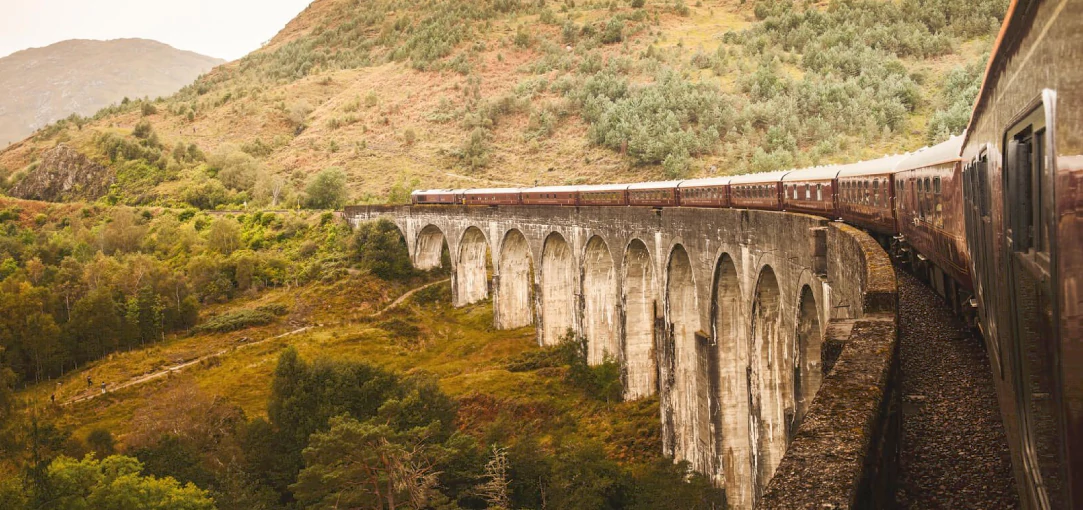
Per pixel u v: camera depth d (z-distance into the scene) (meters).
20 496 34.69
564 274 59.31
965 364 11.80
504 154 135.25
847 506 4.71
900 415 8.80
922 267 20.67
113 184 145.12
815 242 20.56
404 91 181.50
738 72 131.12
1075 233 3.71
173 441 41.53
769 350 28.33
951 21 133.75
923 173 18.33
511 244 67.31
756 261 27.38
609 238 46.53
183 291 79.38
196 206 129.88
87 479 35.97
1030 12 4.83
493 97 160.00
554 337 59.78
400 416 40.03
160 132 180.25
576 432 45.28
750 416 29.33
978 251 9.79
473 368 58.09
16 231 115.38
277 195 131.38
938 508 7.23
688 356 39.47
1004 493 7.34
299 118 180.38
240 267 86.12
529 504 36.31
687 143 106.94
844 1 151.12
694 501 33.69
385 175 137.62
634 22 185.25
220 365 64.69
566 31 186.88
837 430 6.01
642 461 41.25
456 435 38.00
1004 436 8.65
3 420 46.25
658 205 45.38
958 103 93.50
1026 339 5.36
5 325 66.25
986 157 8.27
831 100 107.88
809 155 94.44
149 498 34.72
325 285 83.38
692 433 39.66
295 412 43.00
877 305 10.79
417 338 69.00
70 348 68.06
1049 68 4.27
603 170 115.19
